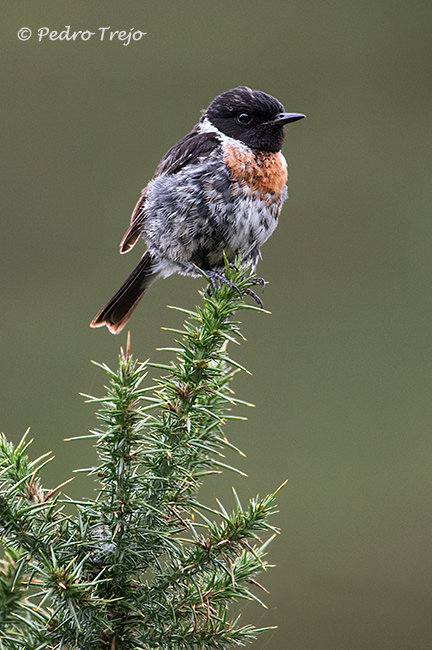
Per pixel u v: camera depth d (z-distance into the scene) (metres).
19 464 1.61
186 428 1.67
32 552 1.56
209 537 1.63
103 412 1.59
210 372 1.69
